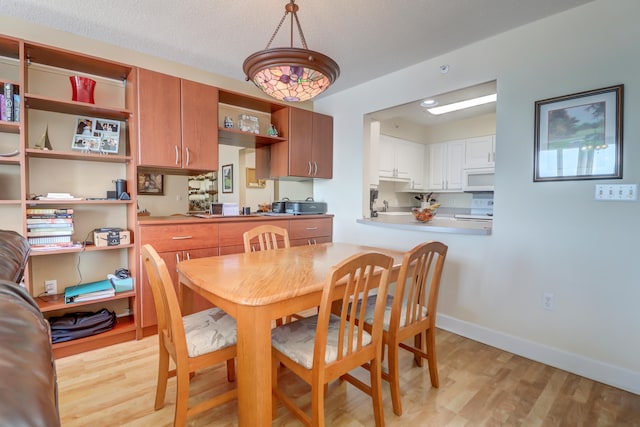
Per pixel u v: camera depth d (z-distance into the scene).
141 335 2.42
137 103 2.39
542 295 2.16
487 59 2.41
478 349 2.33
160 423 1.53
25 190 2.03
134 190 2.40
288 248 2.37
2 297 0.48
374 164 4.09
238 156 3.52
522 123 2.23
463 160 4.75
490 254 2.40
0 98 1.96
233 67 3.00
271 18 2.16
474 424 1.54
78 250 2.17
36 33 2.23
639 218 1.79
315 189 3.98
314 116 3.55
